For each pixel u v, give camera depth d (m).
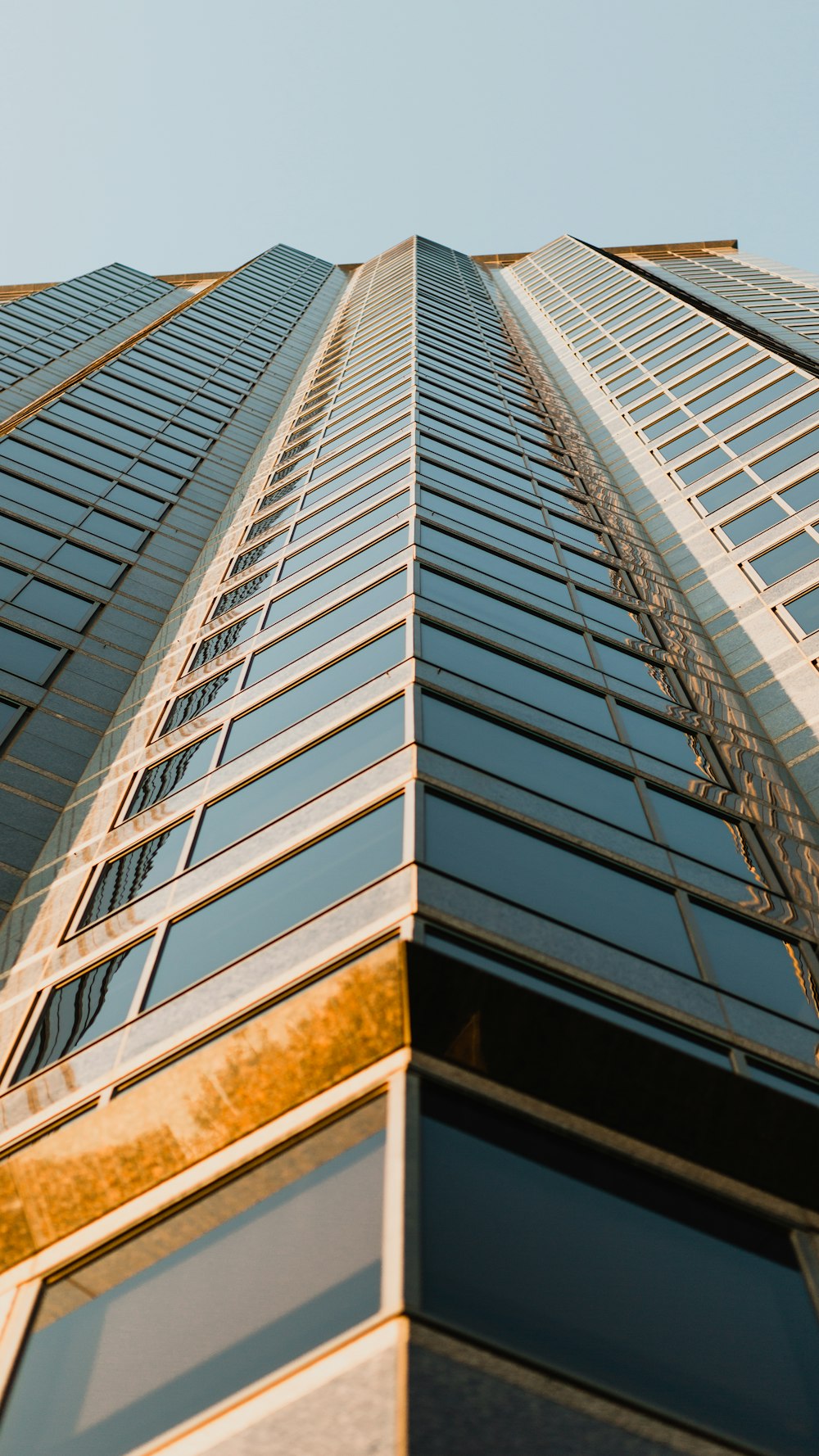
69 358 49.09
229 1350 7.62
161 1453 7.09
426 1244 7.52
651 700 19.19
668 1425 7.02
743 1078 9.49
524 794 14.19
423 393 34.75
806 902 14.77
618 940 12.28
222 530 33.25
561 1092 9.13
